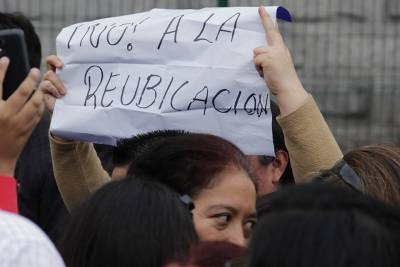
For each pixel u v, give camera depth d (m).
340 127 20.08
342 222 3.27
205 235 5.51
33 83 4.82
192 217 5.25
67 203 6.89
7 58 5.05
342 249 3.23
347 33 20.44
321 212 3.31
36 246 3.85
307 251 3.25
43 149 8.52
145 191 4.93
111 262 4.79
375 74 20.30
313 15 20.44
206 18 6.39
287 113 6.07
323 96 20.17
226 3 14.16
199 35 6.37
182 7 19.75
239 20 6.30
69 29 6.79
